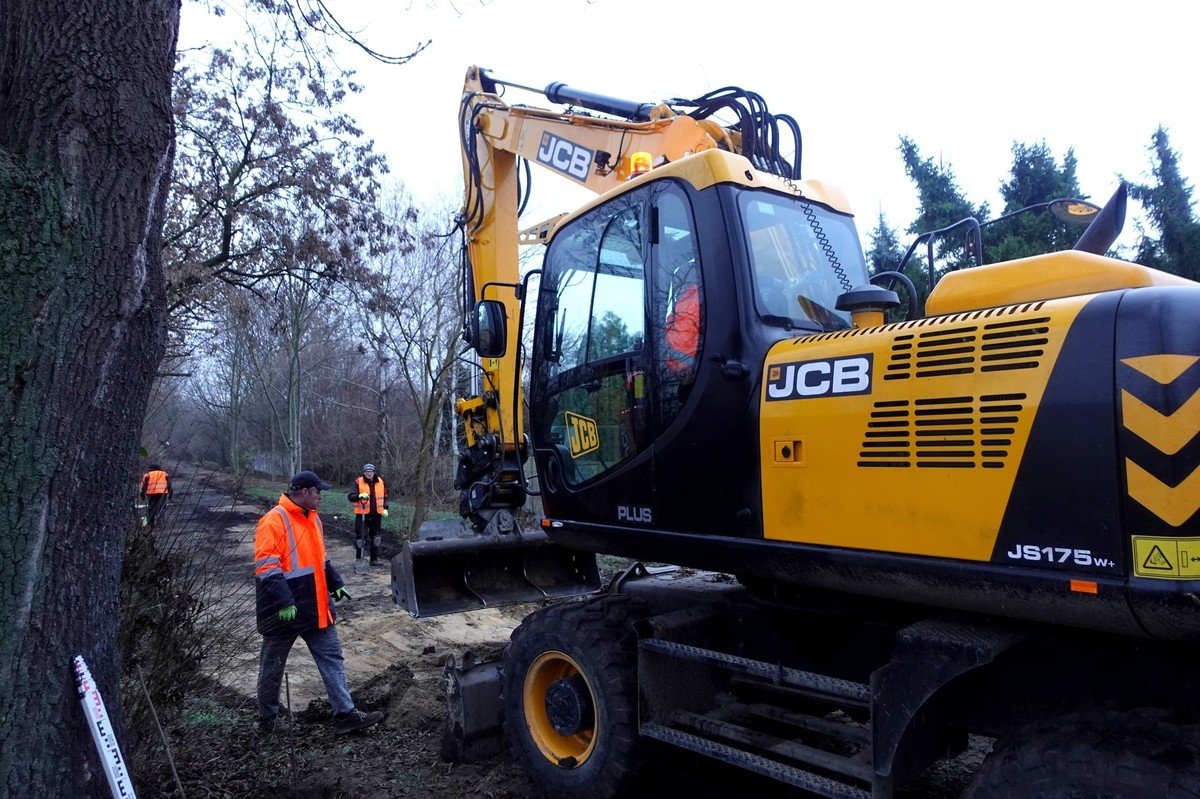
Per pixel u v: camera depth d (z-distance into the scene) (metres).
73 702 2.49
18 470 2.40
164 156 2.77
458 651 6.46
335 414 23.47
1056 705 2.47
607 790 3.48
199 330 14.37
